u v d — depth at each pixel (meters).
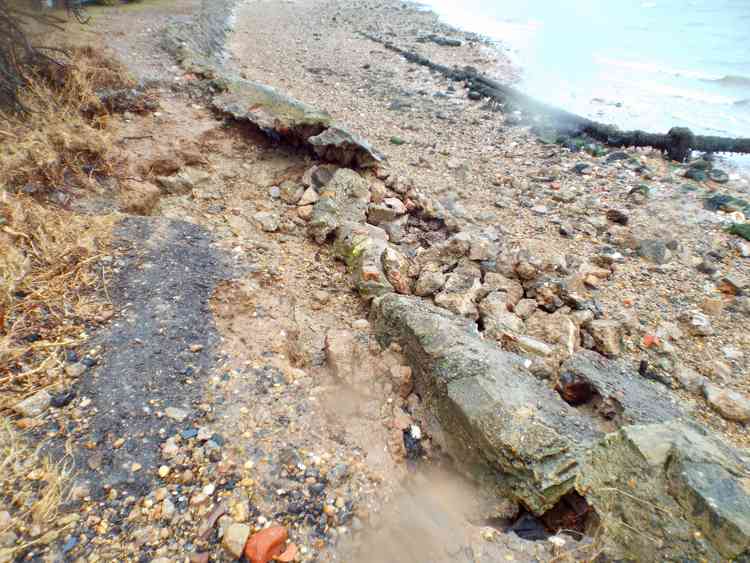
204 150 5.68
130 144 5.16
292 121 5.73
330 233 4.85
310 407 2.85
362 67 11.48
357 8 19.44
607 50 12.71
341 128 5.59
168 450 2.42
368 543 2.26
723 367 3.73
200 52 8.75
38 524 2.05
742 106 8.95
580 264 4.83
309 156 5.86
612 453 2.34
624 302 4.41
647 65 11.40
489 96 9.59
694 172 6.69
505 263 4.50
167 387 2.75
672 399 3.38
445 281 4.27
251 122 5.89
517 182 6.56
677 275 4.79
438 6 20.28
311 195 5.35
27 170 3.91
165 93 6.34
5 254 3.13
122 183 4.54
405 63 11.95
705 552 1.92
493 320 3.89
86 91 5.20
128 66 6.55
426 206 5.45
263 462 2.45
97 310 3.12
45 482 2.19
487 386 2.77
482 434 2.60
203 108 6.30
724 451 2.29
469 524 2.47
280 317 3.60
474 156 7.35
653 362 3.75
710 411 3.36
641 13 16.52
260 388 2.88
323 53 12.55
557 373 3.45
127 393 2.66
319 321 3.81
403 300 3.61
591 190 6.43
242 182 5.52
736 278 4.61
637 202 6.07
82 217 3.88
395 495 2.52
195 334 3.14
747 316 4.26
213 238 4.22
